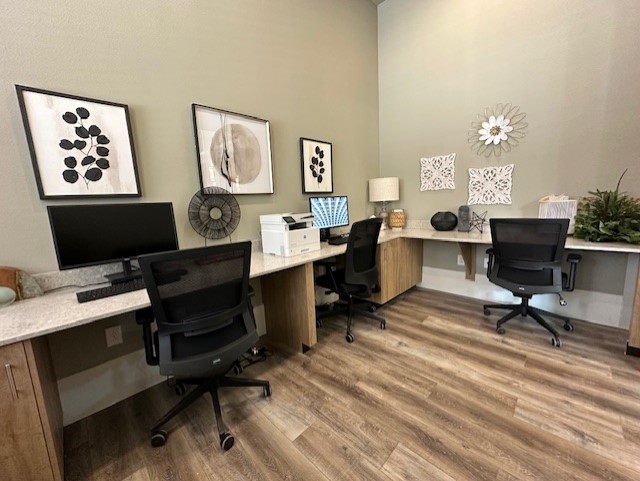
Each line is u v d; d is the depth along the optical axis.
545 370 1.88
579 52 2.39
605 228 2.12
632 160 2.24
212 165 2.16
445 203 3.35
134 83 1.78
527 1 2.59
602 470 1.20
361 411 1.59
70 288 1.60
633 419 1.46
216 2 2.13
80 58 1.58
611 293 2.43
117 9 1.69
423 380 1.83
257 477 1.24
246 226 2.43
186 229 2.08
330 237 2.98
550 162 2.62
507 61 2.75
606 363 1.94
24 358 1.07
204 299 1.40
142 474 1.28
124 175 1.75
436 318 2.74
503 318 2.42
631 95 2.20
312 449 1.36
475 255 3.17
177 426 1.55
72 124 1.56
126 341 1.82
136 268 1.81
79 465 1.33
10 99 1.41
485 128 2.94
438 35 3.16
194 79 2.05
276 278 2.37
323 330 2.59
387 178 3.40
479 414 1.53
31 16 1.43
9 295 1.31
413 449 1.33
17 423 1.08
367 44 3.50
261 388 1.82
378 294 2.92
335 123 3.18
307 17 2.78
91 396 1.69
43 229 1.53
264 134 2.48
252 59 2.38
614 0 2.20
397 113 3.62
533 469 1.21
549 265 2.15
